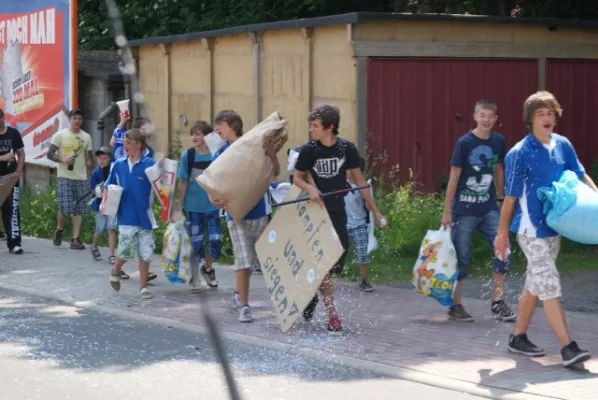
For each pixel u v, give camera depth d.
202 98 16.44
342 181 8.80
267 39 14.80
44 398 6.99
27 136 18.95
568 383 7.05
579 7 17.78
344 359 7.86
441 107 13.89
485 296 10.50
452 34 13.88
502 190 9.31
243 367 7.77
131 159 10.59
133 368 7.80
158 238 13.91
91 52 22.00
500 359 7.77
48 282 11.73
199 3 22.53
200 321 9.40
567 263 12.12
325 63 13.77
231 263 12.91
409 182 13.54
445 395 6.92
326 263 8.48
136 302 10.44
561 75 14.95
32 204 16.70
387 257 12.10
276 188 11.16
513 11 18.23
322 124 8.66
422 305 10.02
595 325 8.98
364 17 12.98
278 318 8.80
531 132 7.57
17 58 19.08
